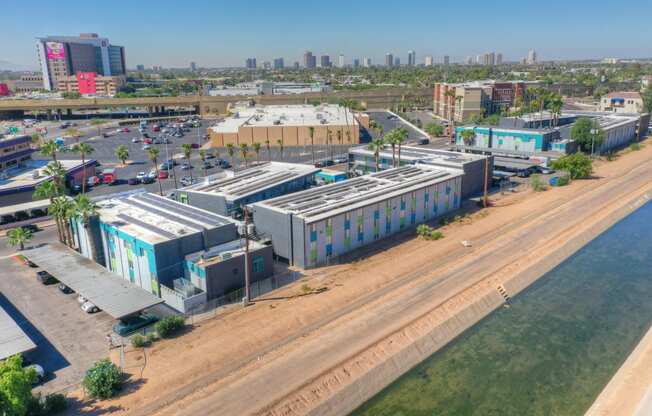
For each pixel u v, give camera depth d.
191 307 61.12
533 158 146.50
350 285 66.88
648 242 88.81
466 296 63.81
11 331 52.03
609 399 46.75
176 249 66.38
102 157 167.12
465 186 110.25
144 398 44.34
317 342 52.94
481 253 78.62
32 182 109.56
